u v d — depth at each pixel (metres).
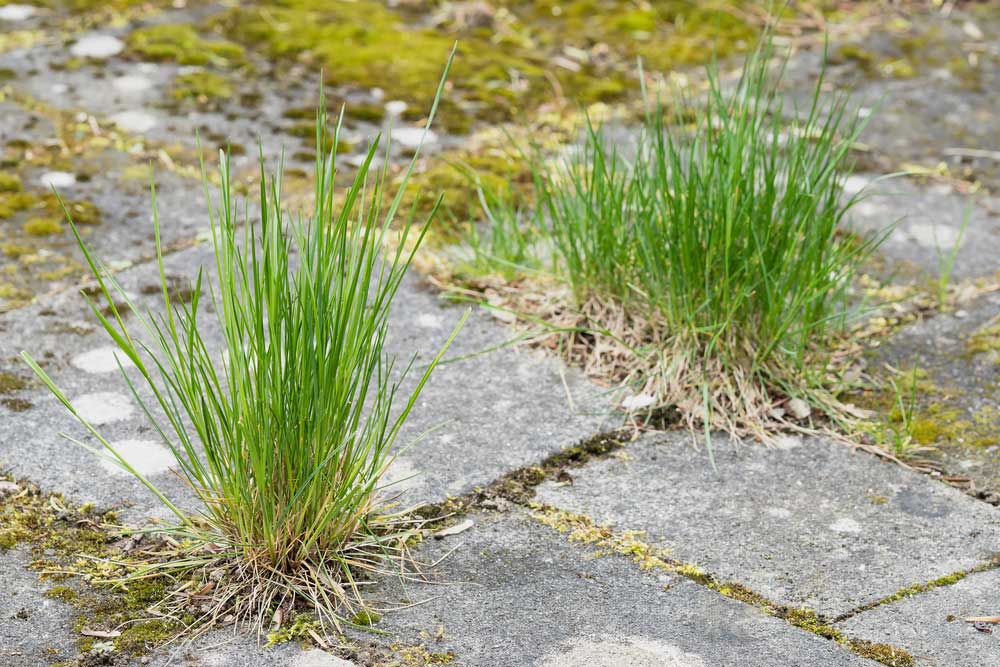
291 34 5.07
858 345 3.21
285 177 3.92
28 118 4.22
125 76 4.58
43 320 3.12
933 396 2.99
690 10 5.51
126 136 4.15
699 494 2.60
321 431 2.16
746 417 2.88
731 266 2.91
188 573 2.28
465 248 3.60
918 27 5.38
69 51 4.76
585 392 2.97
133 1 5.27
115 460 2.60
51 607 2.16
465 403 2.89
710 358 2.98
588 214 3.16
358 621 2.16
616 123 4.41
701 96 4.63
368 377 2.22
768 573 2.34
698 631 2.16
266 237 2.08
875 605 2.25
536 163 4.09
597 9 5.54
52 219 3.61
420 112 4.45
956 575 2.34
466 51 5.04
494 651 2.09
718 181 2.93
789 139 3.01
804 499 2.59
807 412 2.90
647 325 3.12
